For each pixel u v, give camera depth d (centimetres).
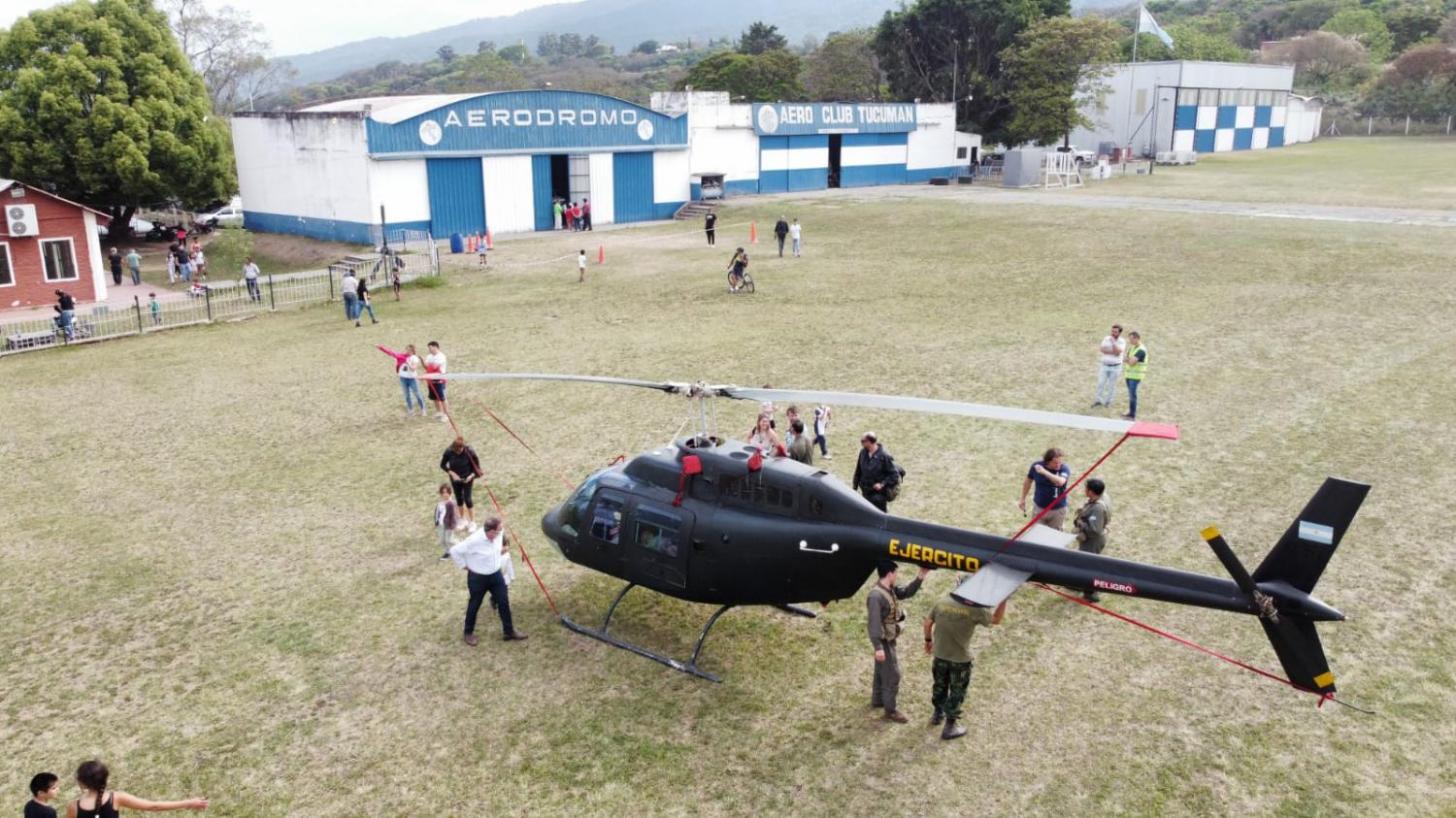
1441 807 834
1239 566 846
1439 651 1059
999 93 7444
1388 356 2166
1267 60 13850
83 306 3678
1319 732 941
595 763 940
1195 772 891
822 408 1711
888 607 970
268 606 1273
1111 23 6681
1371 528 1352
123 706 1059
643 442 1833
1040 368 2194
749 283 3297
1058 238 4041
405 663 1129
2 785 930
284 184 5241
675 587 1095
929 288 3197
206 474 1788
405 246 4625
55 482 1778
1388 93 11688
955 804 864
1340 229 3809
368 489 1675
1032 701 1008
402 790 911
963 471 1620
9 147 4584
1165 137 8325
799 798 880
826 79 9906
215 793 914
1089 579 901
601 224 5531
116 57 4775
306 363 2608
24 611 1283
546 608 1250
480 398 2186
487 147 4981
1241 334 2408
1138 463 1620
